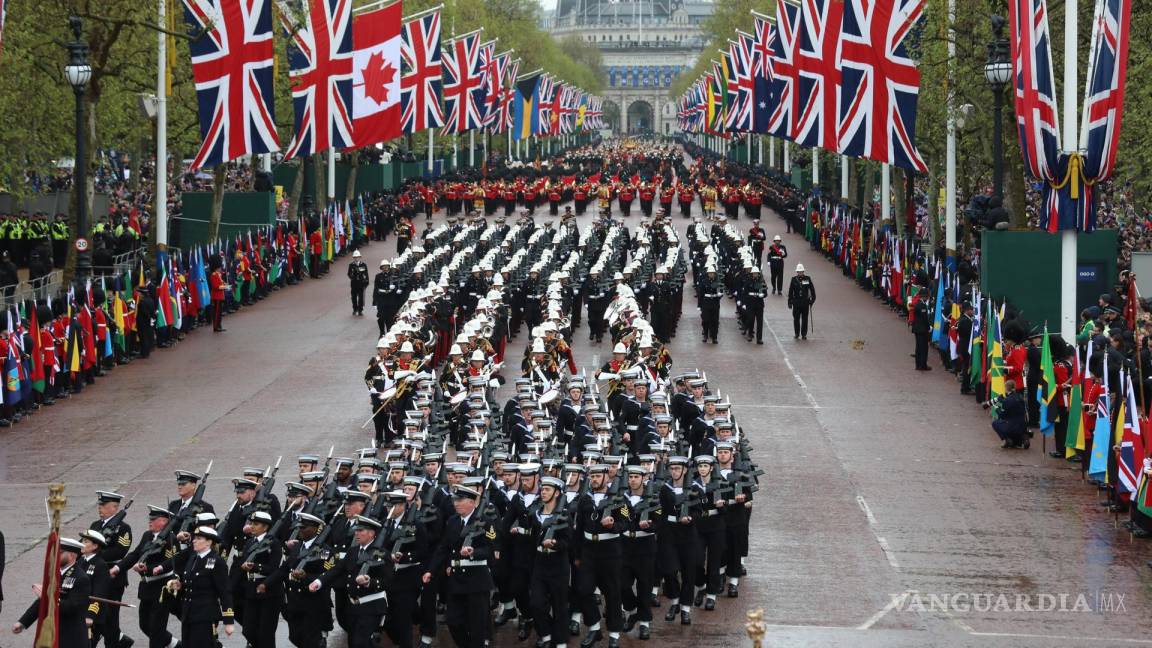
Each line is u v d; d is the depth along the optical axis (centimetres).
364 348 6372
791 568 3316
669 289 6731
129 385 5541
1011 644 2812
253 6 6397
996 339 4928
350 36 7762
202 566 2634
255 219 8912
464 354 4769
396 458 3150
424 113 9938
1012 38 4781
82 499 3894
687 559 2945
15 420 4925
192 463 4284
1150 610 3012
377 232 10788
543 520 2788
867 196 11200
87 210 7119
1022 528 3638
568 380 4522
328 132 7819
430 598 2845
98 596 2642
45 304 5484
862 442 4622
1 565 2783
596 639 2862
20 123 7756
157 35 7288
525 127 16412
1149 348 4403
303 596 2706
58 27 7112
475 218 9912
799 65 7081
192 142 9800
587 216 13138
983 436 4731
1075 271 4875
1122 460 3572
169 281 6325
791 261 9900
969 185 9081
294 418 4912
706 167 18300
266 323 7112
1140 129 6506
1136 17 6462
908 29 6325
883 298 7962
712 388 5512
